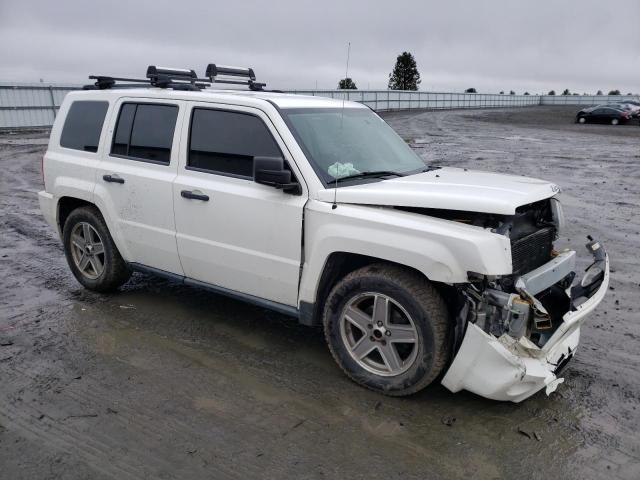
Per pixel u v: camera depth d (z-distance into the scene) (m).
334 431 3.43
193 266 4.69
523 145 22.80
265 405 3.70
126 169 4.96
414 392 3.71
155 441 3.30
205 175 4.46
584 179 13.91
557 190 4.05
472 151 20.22
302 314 4.09
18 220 8.91
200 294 5.64
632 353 4.52
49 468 3.06
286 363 4.27
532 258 3.90
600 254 4.20
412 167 4.69
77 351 4.41
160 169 4.74
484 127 34.47
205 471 3.05
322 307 4.12
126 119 5.05
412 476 3.04
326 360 4.33
